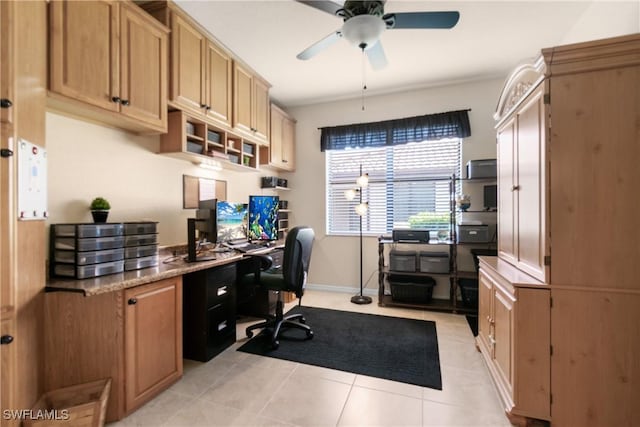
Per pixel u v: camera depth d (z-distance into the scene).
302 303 3.60
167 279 1.83
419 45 2.65
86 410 1.37
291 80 3.42
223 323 2.35
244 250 2.85
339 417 1.57
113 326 1.53
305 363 2.15
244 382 1.90
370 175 4.05
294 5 2.12
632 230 1.37
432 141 3.73
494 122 3.41
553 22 2.32
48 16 1.43
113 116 1.79
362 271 4.01
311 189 4.27
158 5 2.10
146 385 1.67
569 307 1.44
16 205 1.24
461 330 2.76
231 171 3.34
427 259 3.33
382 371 2.04
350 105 4.04
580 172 1.42
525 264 1.73
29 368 1.36
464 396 1.75
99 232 1.65
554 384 1.46
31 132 1.33
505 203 2.10
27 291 1.33
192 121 2.46
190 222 2.18
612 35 1.94
